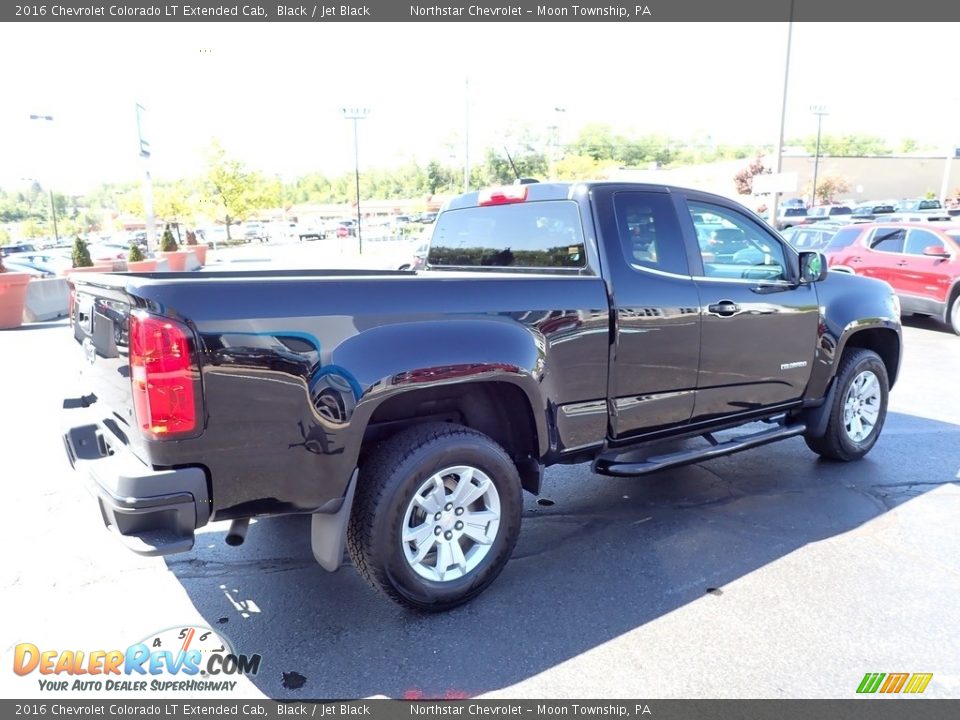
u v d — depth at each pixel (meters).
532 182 4.25
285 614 3.26
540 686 2.73
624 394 3.79
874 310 5.13
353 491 2.92
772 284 4.50
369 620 3.20
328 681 2.78
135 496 2.49
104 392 3.06
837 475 5.03
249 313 2.62
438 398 3.44
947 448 5.63
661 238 3.96
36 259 29.59
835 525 4.19
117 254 31.73
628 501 4.62
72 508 4.45
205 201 48.31
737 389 4.36
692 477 5.04
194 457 2.58
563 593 3.43
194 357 2.52
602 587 3.48
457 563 3.26
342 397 2.80
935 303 11.35
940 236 11.44
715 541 3.99
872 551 3.84
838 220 28.05
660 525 4.22
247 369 2.62
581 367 3.57
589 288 3.58
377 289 2.93
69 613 3.26
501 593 3.44
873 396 5.31
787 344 4.58
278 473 2.74
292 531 4.17
